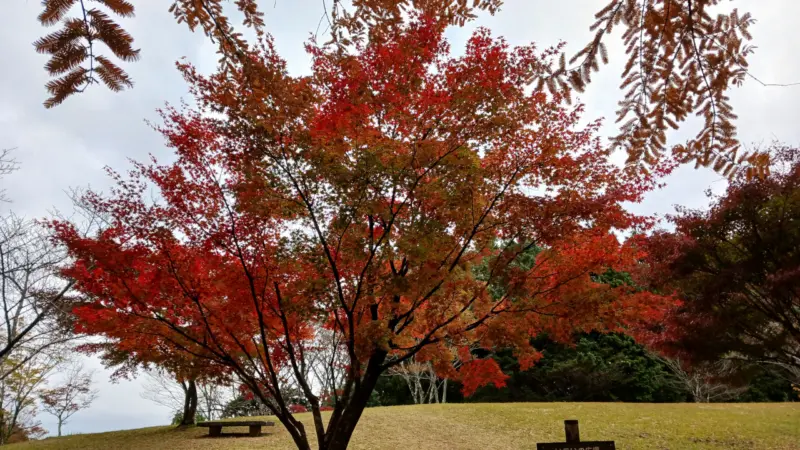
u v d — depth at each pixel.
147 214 5.54
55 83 1.51
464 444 12.49
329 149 5.48
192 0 1.99
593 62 2.40
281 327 6.34
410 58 5.07
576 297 5.54
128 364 11.91
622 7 2.13
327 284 5.45
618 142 2.73
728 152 2.51
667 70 2.32
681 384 22.33
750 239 9.04
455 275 5.59
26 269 9.00
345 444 5.60
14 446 13.72
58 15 1.42
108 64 1.51
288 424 5.89
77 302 9.05
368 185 5.06
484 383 6.37
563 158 5.59
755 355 9.06
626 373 22.75
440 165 5.24
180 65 4.93
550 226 5.43
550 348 24.17
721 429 12.59
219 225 5.62
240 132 5.11
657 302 5.59
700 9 2.05
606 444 6.48
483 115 5.20
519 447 12.20
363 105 5.12
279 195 5.58
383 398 27.39
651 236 9.80
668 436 12.31
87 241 5.49
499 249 6.23
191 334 5.93
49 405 17.08
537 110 5.51
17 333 10.20
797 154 8.92
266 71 2.37
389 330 5.14
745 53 2.13
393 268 5.61
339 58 2.67
